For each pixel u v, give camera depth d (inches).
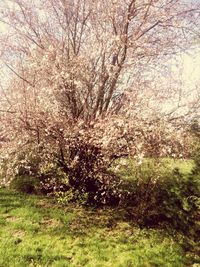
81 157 439.8
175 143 373.4
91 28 467.2
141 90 416.8
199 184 408.2
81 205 429.7
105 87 454.3
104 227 374.3
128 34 473.1
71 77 424.8
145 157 394.0
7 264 287.7
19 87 446.0
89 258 307.6
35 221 378.0
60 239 340.2
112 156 411.2
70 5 475.5
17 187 484.1
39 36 497.7
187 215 398.9
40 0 492.7
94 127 405.1
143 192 406.9
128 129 379.6
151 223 385.7
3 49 470.3
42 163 482.9
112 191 449.4
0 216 390.3
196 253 328.8
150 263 303.6
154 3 442.0
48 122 415.5
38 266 287.9
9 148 431.2
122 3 454.6
